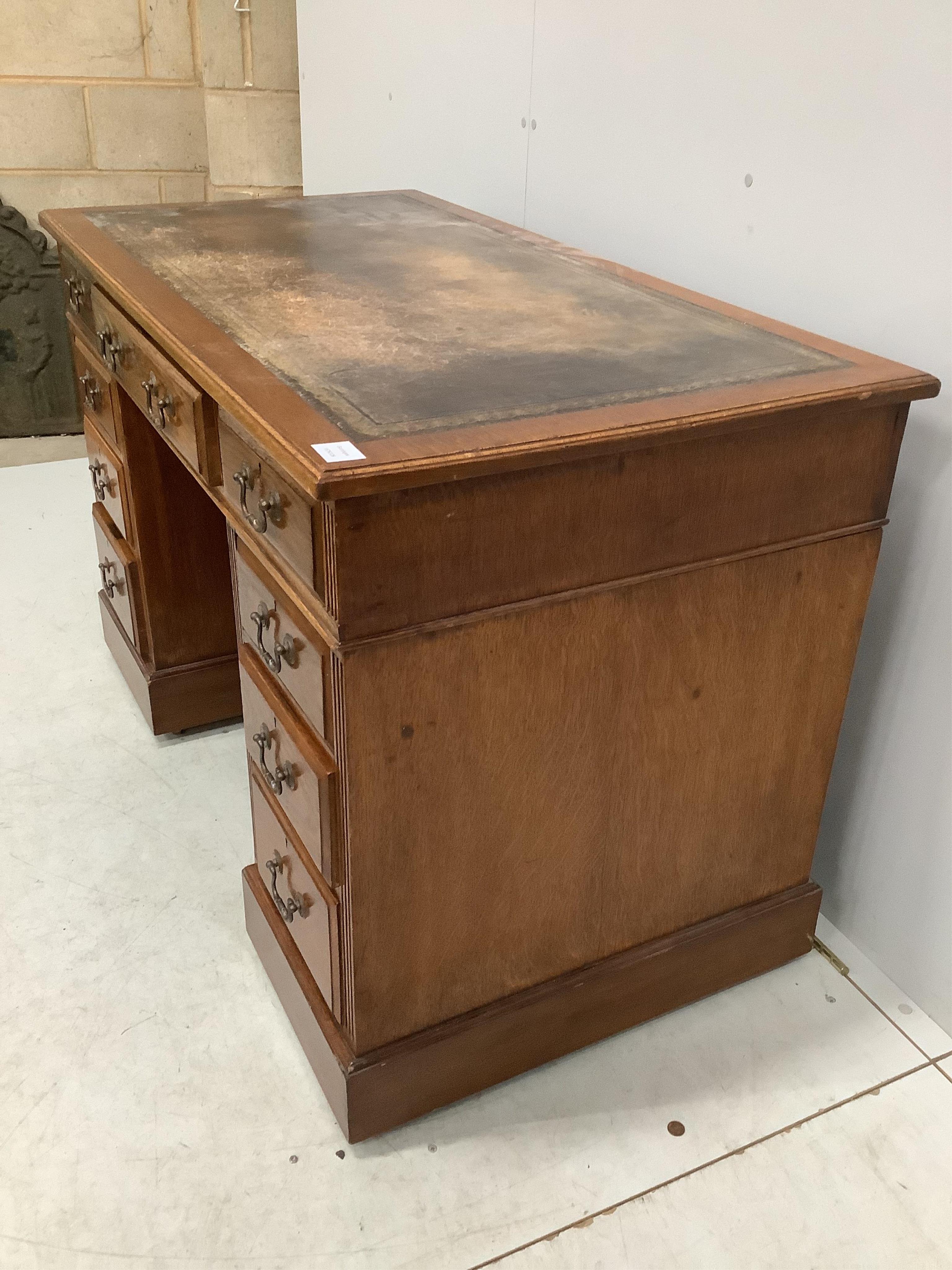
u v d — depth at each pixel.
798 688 1.33
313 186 2.84
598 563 1.09
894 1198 1.26
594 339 1.26
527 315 1.34
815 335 1.30
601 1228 1.22
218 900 1.66
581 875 1.30
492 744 1.14
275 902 1.42
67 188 3.03
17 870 1.70
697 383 1.12
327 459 0.90
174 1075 1.38
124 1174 1.26
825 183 1.35
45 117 2.91
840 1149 1.31
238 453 1.13
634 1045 1.44
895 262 1.28
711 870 1.41
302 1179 1.26
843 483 1.20
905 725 1.43
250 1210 1.23
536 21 1.80
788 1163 1.29
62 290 3.07
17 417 3.20
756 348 1.25
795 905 1.51
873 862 1.54
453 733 1.10
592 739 1.20
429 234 1.74
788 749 1.38
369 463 0.90
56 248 3.04
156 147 3.07
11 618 2.37
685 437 1.03
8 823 1.79
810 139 1.36
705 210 1.55
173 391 1.29
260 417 0.99
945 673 1.35
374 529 0.94
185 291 1.37
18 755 1.95
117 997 1.49
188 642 1.94
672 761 1.28
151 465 1.76
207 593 1.92
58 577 2.54
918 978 1.50
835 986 1.54
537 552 1.05
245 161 2.98
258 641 1.22
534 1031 1.35
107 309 1.56
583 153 1.77
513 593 1.06
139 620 1.93
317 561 0.98
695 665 1.23
